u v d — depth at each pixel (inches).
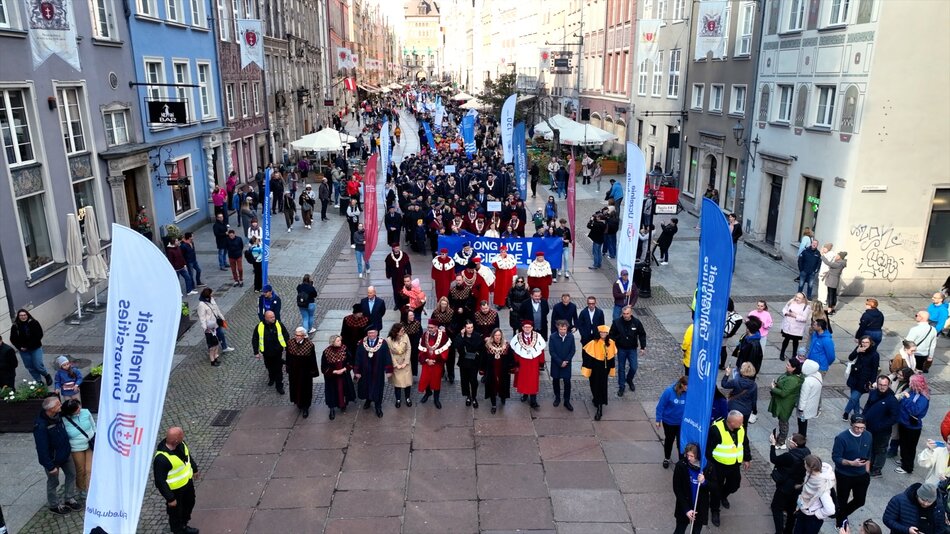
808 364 391.9
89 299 658.2
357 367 440.1
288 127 1692.9
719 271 298.2
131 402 273.0
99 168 705.0
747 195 904.9
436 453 402.0
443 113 2208.4
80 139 684.7
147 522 340.8
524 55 2797.7
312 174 1470.2
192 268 729.6
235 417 444.8
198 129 1014.4
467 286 532.7
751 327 448.1
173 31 923.4
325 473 381.7
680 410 370.0
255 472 382.9
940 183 669.3
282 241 921.5
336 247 890.1
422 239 852.6
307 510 349.4
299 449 406.3
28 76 578.6
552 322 501.7
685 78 1136.2
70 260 584.7
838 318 630.5
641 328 466.6
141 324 271.6
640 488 367.9
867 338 426.3
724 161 989.8
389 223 841.5
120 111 776.9
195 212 999.6
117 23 757.9
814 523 296.7
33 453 400.8
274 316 469.1
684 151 1152.2
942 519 279.6
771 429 429.1
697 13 1080.8
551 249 714.8
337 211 1138.7
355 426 433.7
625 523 339.3
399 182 1131.3
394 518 342.6
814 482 293.6
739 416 327.3
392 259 623.5
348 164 1434.5
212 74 1080.8
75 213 647.1
